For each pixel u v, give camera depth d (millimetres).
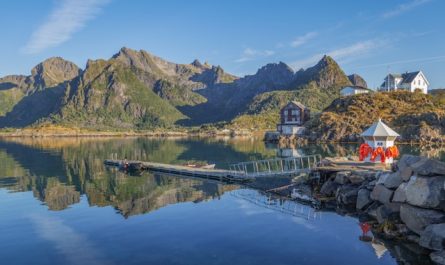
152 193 46375
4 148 134000
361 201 34719
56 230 30688
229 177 55094
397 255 23719
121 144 156500
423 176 27078
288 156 84250
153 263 23281
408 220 26562
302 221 31750
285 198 41594
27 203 41531
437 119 116062
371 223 30391
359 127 125750
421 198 26203
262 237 27609
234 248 25422
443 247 23203
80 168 73875
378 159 48406
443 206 25281
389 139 48500
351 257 23609
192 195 44406
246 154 94188
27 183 55812
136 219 33312
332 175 43250
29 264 23781
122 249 25797
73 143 168250
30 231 30594
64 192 48188
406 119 121188
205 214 34594
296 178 52219
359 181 38219
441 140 107125
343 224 30656
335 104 149875
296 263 22797
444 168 26391
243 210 36000
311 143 126188
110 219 33562
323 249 25047
